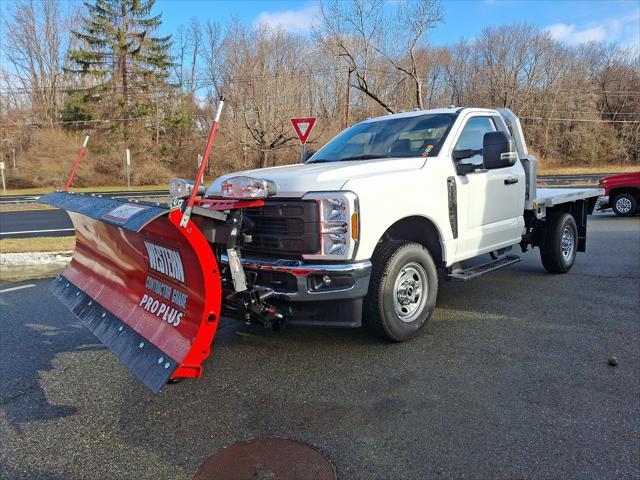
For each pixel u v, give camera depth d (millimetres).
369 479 2773
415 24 24516
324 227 3967
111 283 4473
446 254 4973
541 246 7254
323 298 3961
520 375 3973
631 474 2744
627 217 14461
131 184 43625
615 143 59156
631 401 3525
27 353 4801
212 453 3080
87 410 3674
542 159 57250
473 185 5270
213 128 3219
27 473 2939
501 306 5816
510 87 56281
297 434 3246
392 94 31984
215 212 3406
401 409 3502
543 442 3059
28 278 8180
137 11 50062
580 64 62531
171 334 3361
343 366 4242
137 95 48812
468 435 3158
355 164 4594
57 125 47438
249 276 4199
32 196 32031
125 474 2902
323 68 34688
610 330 4930
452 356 4375
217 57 40031
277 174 4406
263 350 4672
